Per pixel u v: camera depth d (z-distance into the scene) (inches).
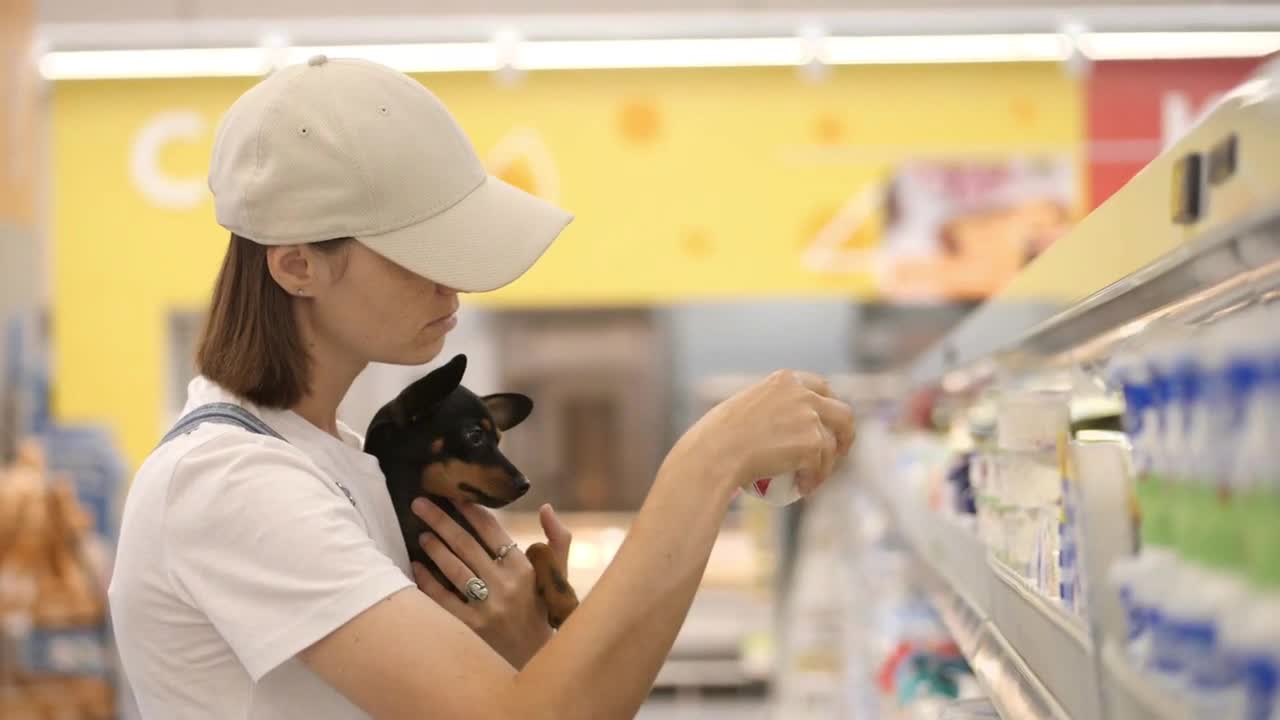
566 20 218.8
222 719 46.6
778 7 217.2
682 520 44.9
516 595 55.0
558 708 42.3
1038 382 77.3
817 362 283.1
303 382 51.2
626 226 239.0
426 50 222.1
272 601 44.0
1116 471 31.7
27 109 154.8
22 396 165.0
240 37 220.1
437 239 48.4
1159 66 231.5
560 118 238.2
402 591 44.1
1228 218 26.4
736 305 283.6
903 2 216.5
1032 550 49.7
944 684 91.7
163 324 238.5
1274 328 23.2
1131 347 48.1
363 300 49.4
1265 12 213.3
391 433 57.3
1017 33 218.2
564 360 277.7
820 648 185.9
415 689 42.4
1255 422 23.6
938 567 75.5
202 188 238.2
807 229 237.8
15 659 165.8
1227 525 24.9
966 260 235.3
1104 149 232.4
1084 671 32.5
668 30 218.5
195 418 49.3
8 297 157.2
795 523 228.7
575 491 278.5
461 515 57.2
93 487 197.9
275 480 45.7
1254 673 22.4
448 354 272.2
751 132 237.9
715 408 48.1
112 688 170.9
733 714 254.1
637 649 43.6
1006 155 234.5
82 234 237.3
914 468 103.7
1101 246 38.9
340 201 47.5
